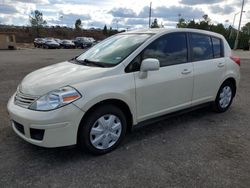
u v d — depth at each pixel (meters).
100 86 3.39
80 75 3.48
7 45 36.25
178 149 3.76
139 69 3.80
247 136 4.27
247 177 3.07
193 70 4.51
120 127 3.71
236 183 2.96
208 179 3.02
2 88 7.43
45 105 3.16
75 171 3.16
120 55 3.89
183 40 4.46
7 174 3.08
